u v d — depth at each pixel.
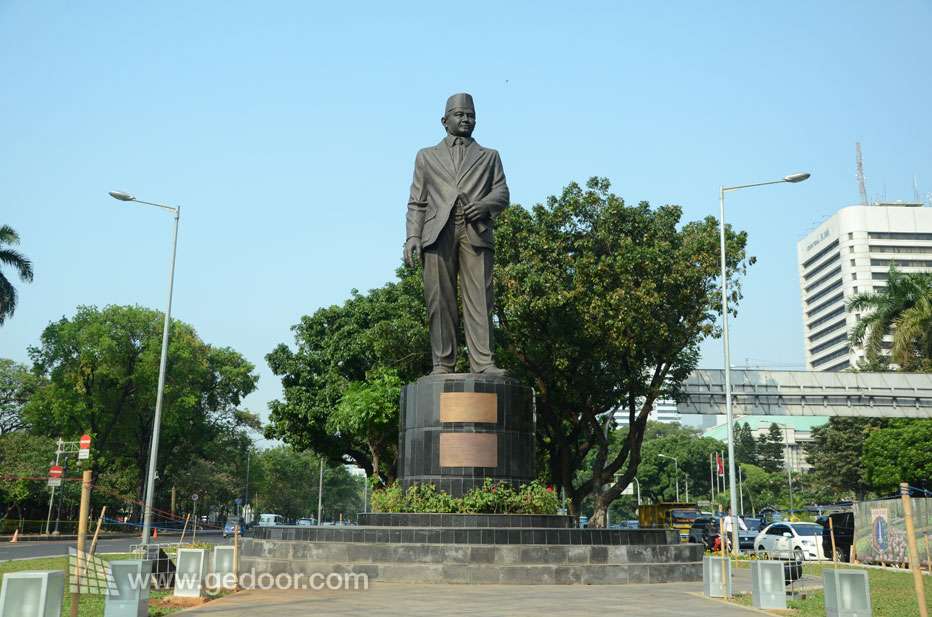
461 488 18.09
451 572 15.56
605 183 33.03
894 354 41.31
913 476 46.66
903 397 37.34
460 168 20.48
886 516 24.09
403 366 34.75
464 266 20.52
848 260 132.75
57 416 55.19
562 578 15.68
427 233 20.36
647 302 29.92
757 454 102.19
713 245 31.09
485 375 18.86
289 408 42.12
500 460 18.39
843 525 27.94
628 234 32.53
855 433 62.91
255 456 86.25
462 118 20.72
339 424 37.00
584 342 32.31
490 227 20.64
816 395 37.41
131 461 61.56
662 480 88.31
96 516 58.81
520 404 18.97
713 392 37.41
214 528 80.62
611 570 15.98
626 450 34.34
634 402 35.53
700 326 31.92
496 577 15.52
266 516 61.56
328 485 108.00
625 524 66.44
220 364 64.50
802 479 88.00
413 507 17.84
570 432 38.59
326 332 43.62
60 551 28.91
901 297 42.28
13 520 48.34
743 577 19.20
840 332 135.88
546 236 32.50
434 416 18.58
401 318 34.81
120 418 59.75
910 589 16.02
